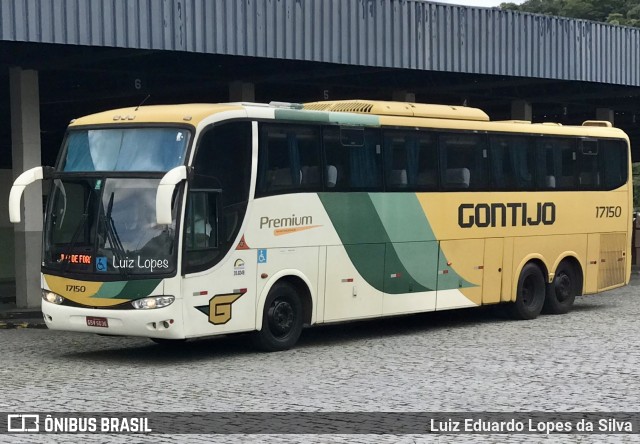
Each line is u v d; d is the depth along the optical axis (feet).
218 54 71.00
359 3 75.10
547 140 68.69
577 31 91.71
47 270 49.62
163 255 47.24
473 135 63.46
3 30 58.34
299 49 71.36
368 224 56.70
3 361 49.73
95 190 48.85
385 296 57.72
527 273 66.95
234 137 50.03
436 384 41.65
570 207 70.28
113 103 107.14
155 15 64.03
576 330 60.64
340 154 55.42
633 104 118.32
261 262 51.11
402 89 95.91
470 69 83.10
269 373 45.09
